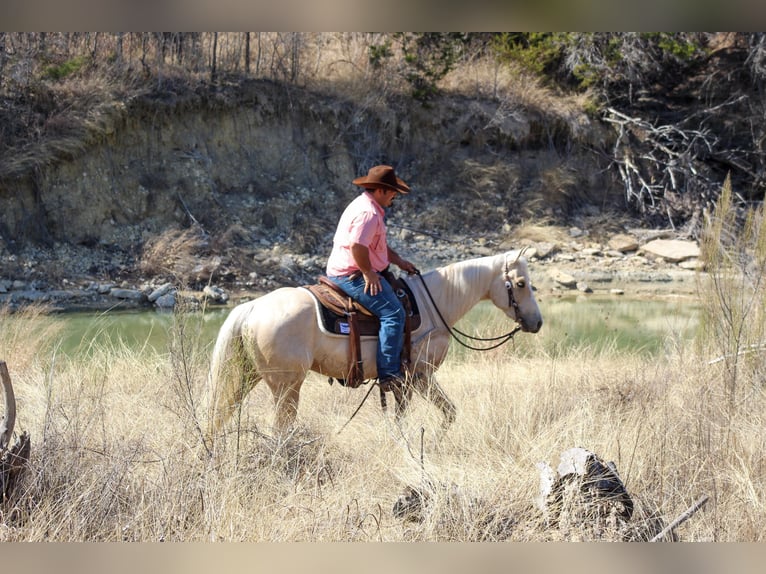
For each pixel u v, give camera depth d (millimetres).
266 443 5383
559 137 23312
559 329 12977
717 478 5020
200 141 19219
